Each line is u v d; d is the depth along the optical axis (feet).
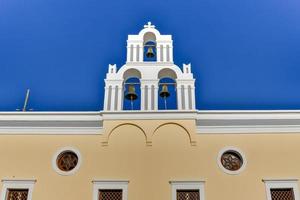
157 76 52.19
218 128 48.06
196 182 44.80
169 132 47.83
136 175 45.47
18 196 45.34
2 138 48.24
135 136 47.78
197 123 48.42
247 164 45.96
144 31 56.85
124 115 48.73
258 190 44.47
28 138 48.19
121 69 52.54
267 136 47.75
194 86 51.34
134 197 44.14
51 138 48.14
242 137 47.65
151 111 48.78
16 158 46.93
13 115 48.80
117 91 51.06
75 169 46.03
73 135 48.26
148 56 56.29
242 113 48.47
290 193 44.75
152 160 46.29
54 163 46.52
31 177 45.80
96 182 45.09
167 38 56.13
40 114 48.78
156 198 44.06
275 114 48.44
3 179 45.57
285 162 46.09
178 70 52.60
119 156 46.65
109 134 47.80
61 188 45.03
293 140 47.52
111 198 44.93
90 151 47.09
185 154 46.57
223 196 44.06
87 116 48.83
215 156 46.42
